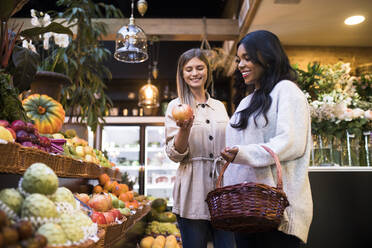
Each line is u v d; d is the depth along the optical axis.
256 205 1.17
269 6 3.97
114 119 6.62
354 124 2.98
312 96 3.36
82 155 2.46
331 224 2.58
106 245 1.63
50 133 2.22
